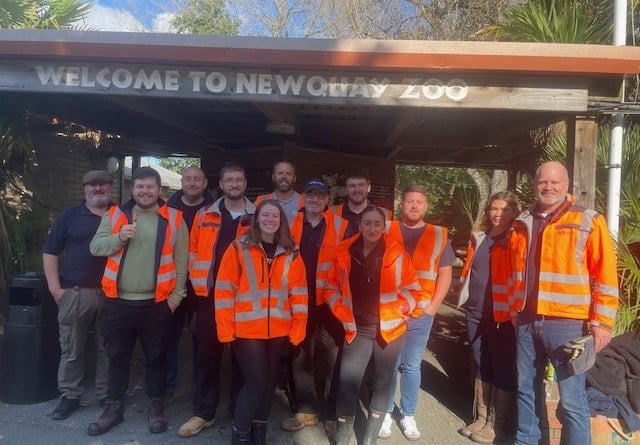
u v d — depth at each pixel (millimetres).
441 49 4152
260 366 3961
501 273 4441
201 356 4430
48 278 4625
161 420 4492
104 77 4453
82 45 4277
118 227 4270
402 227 4547
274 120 5863
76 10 7527
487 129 7105
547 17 6031
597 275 3619
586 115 4434
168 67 4418
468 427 4652
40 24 7102
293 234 4422
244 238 4035
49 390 4992
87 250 4645
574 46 4094
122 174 10141
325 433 4559
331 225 4461
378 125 7449
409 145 7828
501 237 4527
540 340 3822
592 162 4410
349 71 4328
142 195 4301
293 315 4062
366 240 3988
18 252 5664
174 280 4398
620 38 5359
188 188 5023
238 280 4012
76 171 8328
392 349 4020
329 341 4547
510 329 4426
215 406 4531
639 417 4062
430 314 4516
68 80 4457
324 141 8344
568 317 3678
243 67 4367
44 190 7242
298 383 4609
